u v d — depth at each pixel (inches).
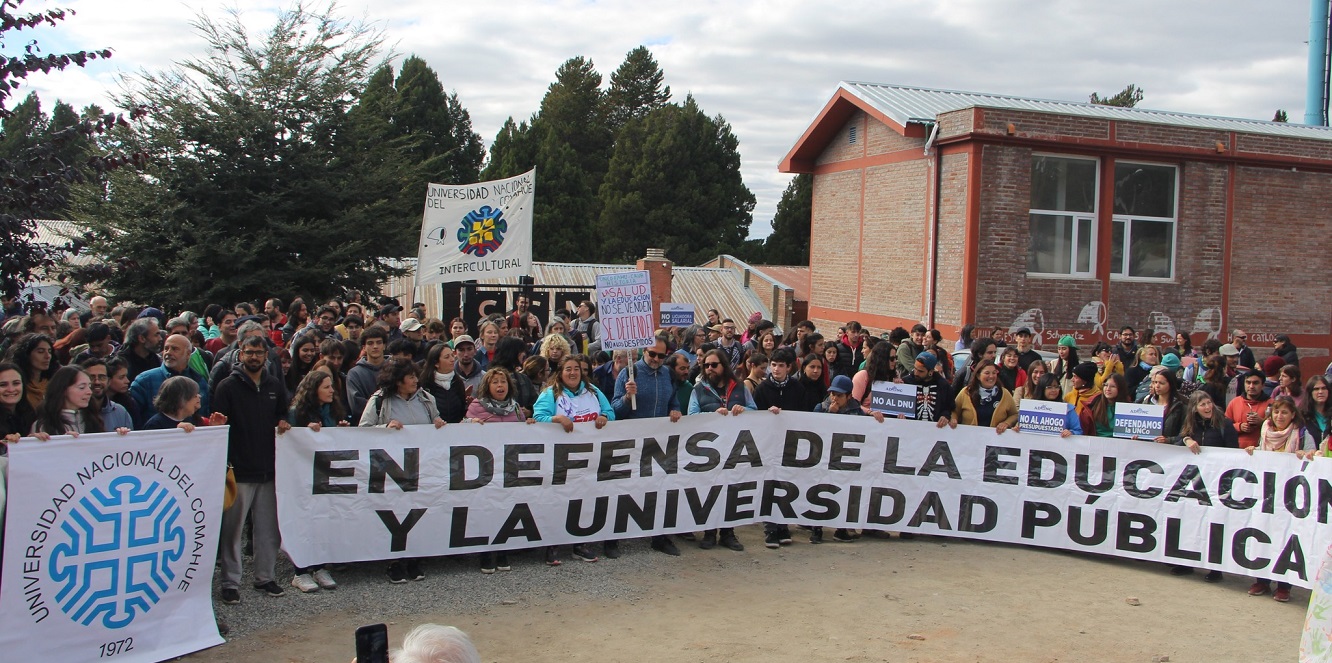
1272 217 722.2
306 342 355.9
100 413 258.2
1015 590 310.0
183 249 724.7
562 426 321.7
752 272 1165.1
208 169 745.0
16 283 327.0
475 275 569.0
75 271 409.4
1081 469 347.9
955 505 358.0
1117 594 311.1
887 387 364.5
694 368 426.9
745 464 350.0
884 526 359.3
